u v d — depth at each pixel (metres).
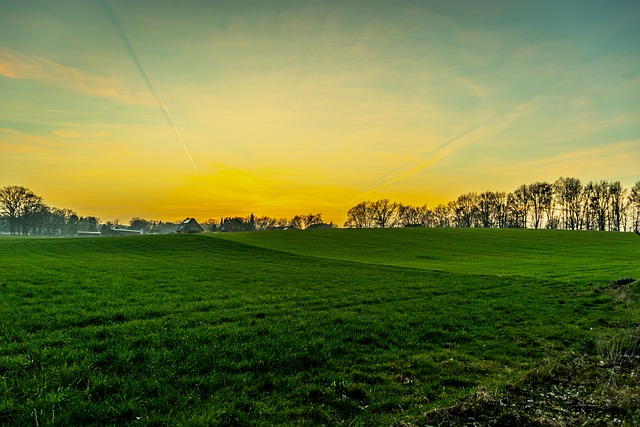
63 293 19.53
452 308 18.34
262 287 23.98
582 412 7.62
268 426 6.96
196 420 6.93
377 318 15.65
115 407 7.30
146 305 17.14
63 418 6.83
